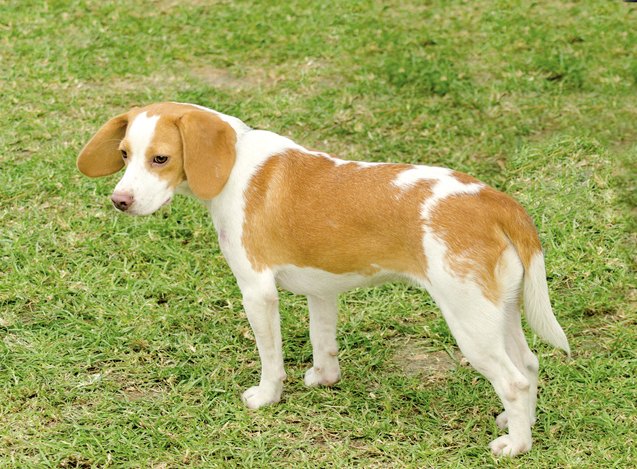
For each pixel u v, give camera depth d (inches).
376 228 132.7
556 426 136.9
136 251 157.5
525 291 132.3
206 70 193.5
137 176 133.8
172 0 225.8
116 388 142.0
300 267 135.6
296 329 148.8
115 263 156.1
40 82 187.2
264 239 135.1
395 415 138.6
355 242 133.4
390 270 133.9
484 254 130.6
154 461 135.0
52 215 162.6
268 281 135.6
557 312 149.3
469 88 184.9
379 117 179.5
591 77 186.9
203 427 137.8
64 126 177.6
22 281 153.1
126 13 216.8
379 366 144.8
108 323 148.6
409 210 131.9
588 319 148.9
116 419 138.5
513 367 132.1
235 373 143.7
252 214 135.0
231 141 134.4
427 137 175.3
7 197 164.7
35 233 159.2
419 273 132.6
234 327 148.9
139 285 153.6
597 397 139.5
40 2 221.0
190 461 134.9
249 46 201.9
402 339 147.9
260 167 135.2
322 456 135.1
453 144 174.1
